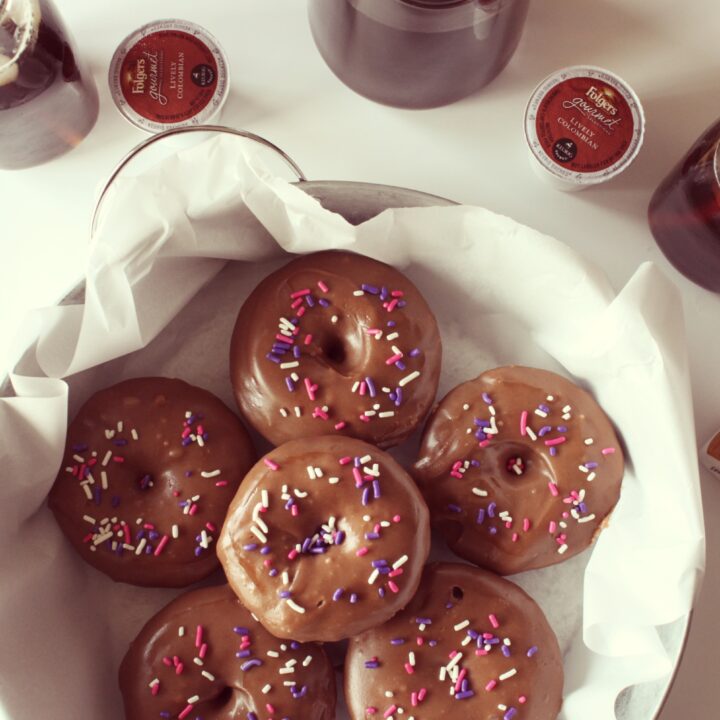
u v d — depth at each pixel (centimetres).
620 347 35
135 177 34
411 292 37
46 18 38
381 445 37
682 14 42
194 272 38
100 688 36
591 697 36
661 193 40
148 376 39
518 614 36
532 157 41
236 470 37
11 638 33
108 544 36
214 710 36
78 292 35
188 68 42
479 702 35
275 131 42
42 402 34
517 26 38
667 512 35
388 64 38
